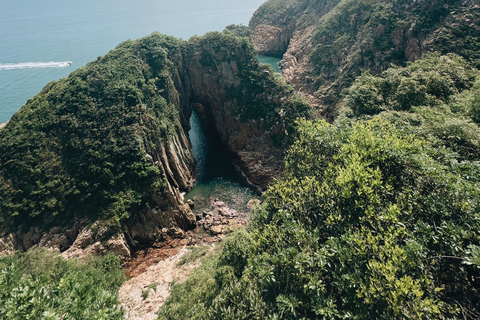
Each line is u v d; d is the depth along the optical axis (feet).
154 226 176.76
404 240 52.54
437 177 63.16
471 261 43.14
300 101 245.65
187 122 290.35
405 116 119.14
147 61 253.03
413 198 61.87
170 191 187.21
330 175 79.30
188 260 140.67
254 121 256.11
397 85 156.87
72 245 153.38
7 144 174.29
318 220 68.28
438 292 47.42
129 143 186.50
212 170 255.50
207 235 183.11
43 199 162.81
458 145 92.68
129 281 135.33
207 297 83.46
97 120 193.36
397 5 281.33
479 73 160.56
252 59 273.75
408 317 40.06
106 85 210.59
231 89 271.08
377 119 101.24
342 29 342.64
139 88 224.12
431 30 239.50
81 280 108.88
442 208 56.75
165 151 213.46
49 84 223.10
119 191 172.96
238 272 83.97
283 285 57.41
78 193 166.40
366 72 194.49
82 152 179.63
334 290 54.54
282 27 541.75
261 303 55.36
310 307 52.75
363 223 59.47
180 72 281.33
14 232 155.22
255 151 254.06
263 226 81.35
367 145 76.95
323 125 108.88
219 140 298.56
